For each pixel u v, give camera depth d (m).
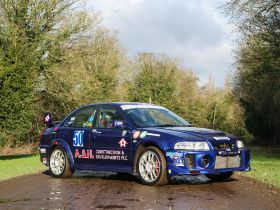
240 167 9.95
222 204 7.47
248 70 32.78
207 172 9.36
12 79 18.25
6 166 14.80
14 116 18.64
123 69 47.97
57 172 11.61
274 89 32.25
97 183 10.24
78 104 30.27
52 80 28.91
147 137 9.87
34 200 8.12
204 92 62.28
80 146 11.23
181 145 9.37
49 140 12.02
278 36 24.20
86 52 30.52
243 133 48.53
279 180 10.03
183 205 7.41
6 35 21.98
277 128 41.78
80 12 29.56
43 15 27.89
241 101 45.09
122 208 7.25
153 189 9.16
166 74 56.91
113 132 10.60
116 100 43.59
